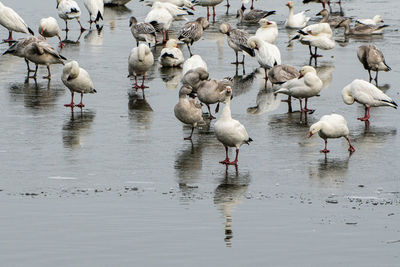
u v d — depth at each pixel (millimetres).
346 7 38875
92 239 12477
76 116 19953
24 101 21422
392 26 33625
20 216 13352
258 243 12344
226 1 41438
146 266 11562
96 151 16953
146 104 21359
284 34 32219
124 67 26031
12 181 14969
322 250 12094
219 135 15695
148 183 14953
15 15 29297
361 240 12430
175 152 16953
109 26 33781
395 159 16359
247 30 32375
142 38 28500
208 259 11789
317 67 26156
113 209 13688
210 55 28359
